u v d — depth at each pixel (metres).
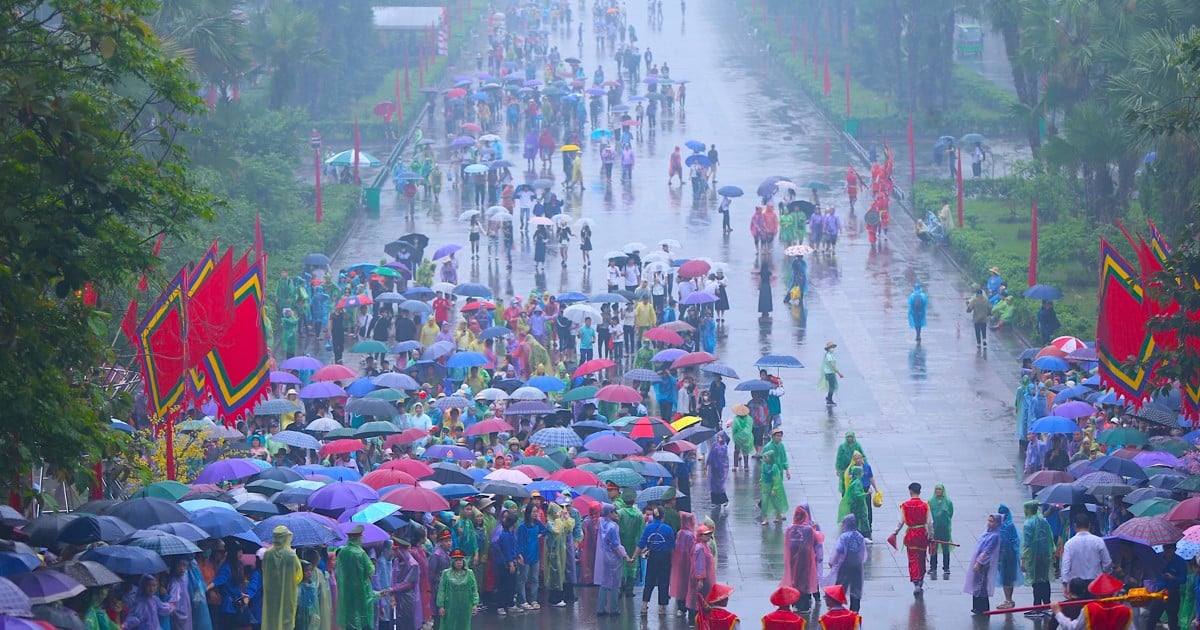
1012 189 185.75
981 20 195.38
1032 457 104.06
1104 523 87.81
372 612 71.06
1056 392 109.88
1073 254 153.50
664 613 80.88
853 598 80.00
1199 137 126.50
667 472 91.19
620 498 84.00
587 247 165.00
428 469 84.94
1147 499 77.88
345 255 173.62
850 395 127.94
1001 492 104.62
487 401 109.38
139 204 60.28
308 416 112.38
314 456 98.06
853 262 170.38
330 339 144.38
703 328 138.62
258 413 100.38
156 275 69.81
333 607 71.25
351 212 188.25
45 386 57.94
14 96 54.56
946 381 131.25
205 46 157.38
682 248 175.62
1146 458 89.62
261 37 197.12
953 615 80.88
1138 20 142.38
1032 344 138.88
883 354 138.88
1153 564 73.38
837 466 97.56
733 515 100.50
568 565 82.25
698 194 198.75
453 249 157.62
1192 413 82.69
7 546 56.62
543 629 78.25
